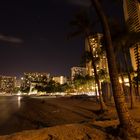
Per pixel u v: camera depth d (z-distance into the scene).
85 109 31.97
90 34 27.55
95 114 25.69
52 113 30.19
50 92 144.50
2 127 19.75
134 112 21.48
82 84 95.25
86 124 10.44
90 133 8.70
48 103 52.84
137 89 45.44
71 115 26.41
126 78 45.34
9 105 52.75
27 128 18.97
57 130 9.38
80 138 8.34
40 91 158.75
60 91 148.12
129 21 19.03
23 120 24.58
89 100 52.81
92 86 102.00
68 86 145.88
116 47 19.39
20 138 8.57
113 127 9.08
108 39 8.88
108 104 35.25
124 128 8.17
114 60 8.72
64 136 8.55
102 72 60.91
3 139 8.58
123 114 8.32
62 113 29.23
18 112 34.41
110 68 8.69
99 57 27.78
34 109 39.06
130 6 35.78
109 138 8.05
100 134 8.52
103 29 9.01
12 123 22.27
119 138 7.93
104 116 22.47
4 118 26.62
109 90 40.03
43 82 155.50
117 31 19.59
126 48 27.38
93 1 9.19
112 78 8.62
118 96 8.48
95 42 27.41
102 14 9.06
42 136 8.73
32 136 8.75
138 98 42.75
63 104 46.38
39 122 22.19
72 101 55.53
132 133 8.00
